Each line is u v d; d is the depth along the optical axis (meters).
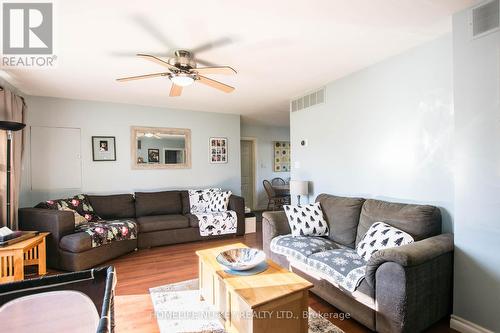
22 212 3.20
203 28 2.03
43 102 3.91
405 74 2.52
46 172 3.93
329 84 3.44
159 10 1.79
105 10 1.78
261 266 1.97
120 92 3.77
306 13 1.86
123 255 3.52
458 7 1.84
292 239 2.72
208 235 4.18
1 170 2.97
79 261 2.92
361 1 1.73
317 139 3.68
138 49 2.37
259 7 1.77
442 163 2.25
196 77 2.50
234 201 4.46
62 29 2.02
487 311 1.76
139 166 4.55
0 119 2.95
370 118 2.88
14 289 1.06
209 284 2.12
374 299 1.77
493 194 1.73
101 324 0.78
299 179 4.05
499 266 1.71
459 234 1.91
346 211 2.80
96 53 2.44
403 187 2.56
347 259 2.16
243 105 4.68
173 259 3.37
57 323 0.98
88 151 4.20
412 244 1.83
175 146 4.85
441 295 1.87
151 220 3.91
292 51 2.48
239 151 5.45
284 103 4.54
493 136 1.73
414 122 2.46
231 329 1.73
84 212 3.72
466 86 1.86
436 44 2.28
